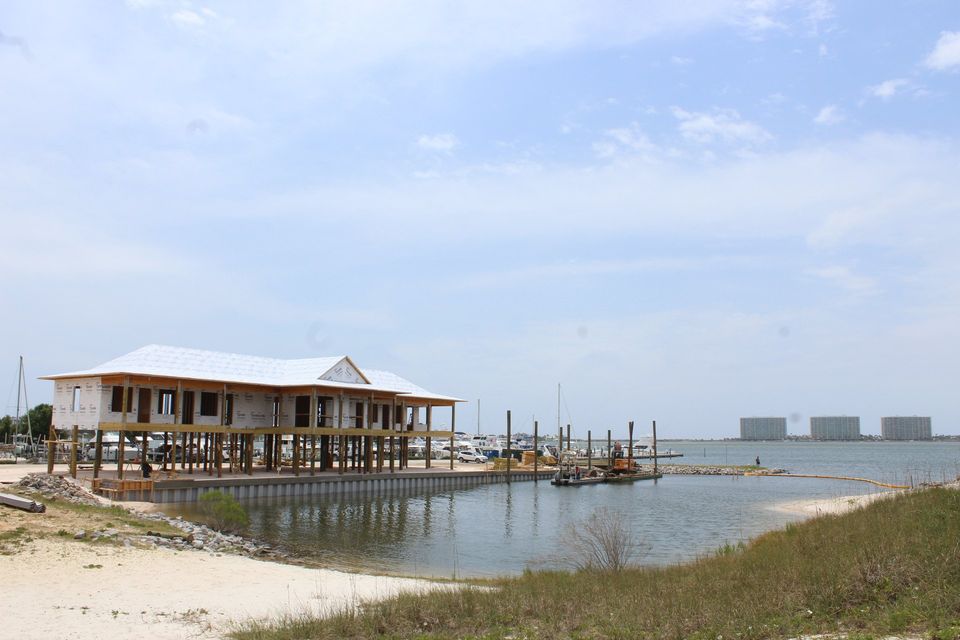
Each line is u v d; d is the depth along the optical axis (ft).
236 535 122.21
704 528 145.48
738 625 45.09
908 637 39.60
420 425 262.67
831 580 51.47
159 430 167.94
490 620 52.70
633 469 312.50
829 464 453.17
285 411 206.59
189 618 57.98
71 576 70.03
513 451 386.32
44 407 325.83
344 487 204.33
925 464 436.35
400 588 68.69
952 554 52.37
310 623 52.31
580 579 71.36
